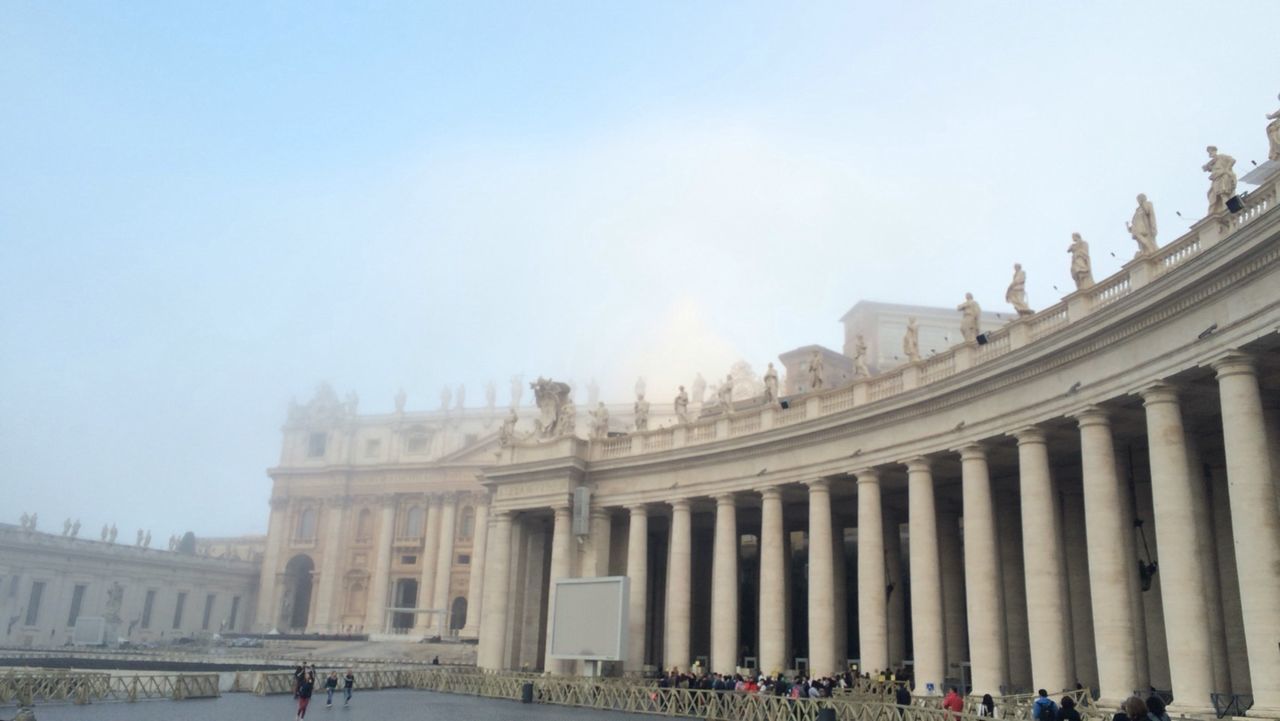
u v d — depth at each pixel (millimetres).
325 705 37781
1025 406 31016
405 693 45875
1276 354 23781
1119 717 15648
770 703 30828
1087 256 30328
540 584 53312
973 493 32969
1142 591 31391
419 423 119062
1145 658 30453
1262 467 22828
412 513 114625
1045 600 29422
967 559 32594
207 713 33156
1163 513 25312
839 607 45094
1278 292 22234
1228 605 29656
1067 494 36812
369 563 114000
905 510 46156
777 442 41781
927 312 78688
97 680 38000
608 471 49656
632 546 47531
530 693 40219
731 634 42406
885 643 36406
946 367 35406
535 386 54062
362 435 121938
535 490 51219
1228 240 22984
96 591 101812
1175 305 25359
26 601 94188
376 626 109688
